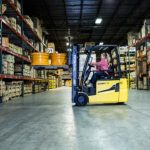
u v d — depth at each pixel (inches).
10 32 430.3
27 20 498.6
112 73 303.1
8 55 370.3
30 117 199.5
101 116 200.7
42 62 332.2
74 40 1142.3
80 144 113.8
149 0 613.9
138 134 133.4
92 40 1146.0
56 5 645.9
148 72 645.9
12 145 113.7
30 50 585.9
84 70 296.5
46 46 810.8
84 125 160.9
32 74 545.3
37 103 321.4
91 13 727.1
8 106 286.2
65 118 191.9
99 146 110.3
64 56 335.0
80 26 881.5
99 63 303.4
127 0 619.2
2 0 344.5
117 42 1184.2
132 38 814.5
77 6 658.2
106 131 141.5
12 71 391.9
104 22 832.9
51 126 158.6
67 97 438.3
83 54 323.9
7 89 368.8
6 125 164.2
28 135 133.6
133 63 838.5
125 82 297.0
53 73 975.6
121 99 294.2
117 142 116.9
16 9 398.6
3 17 349.7
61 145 112.5
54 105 295.4
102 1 624.7
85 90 292.7
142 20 801.6
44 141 120.1
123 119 183.8
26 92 528.1
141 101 332.8
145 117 193.0
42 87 722.2
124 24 855.1
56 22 820.6
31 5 641.6
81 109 252.7
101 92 291.0
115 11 709.9
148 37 626.2
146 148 106.4
